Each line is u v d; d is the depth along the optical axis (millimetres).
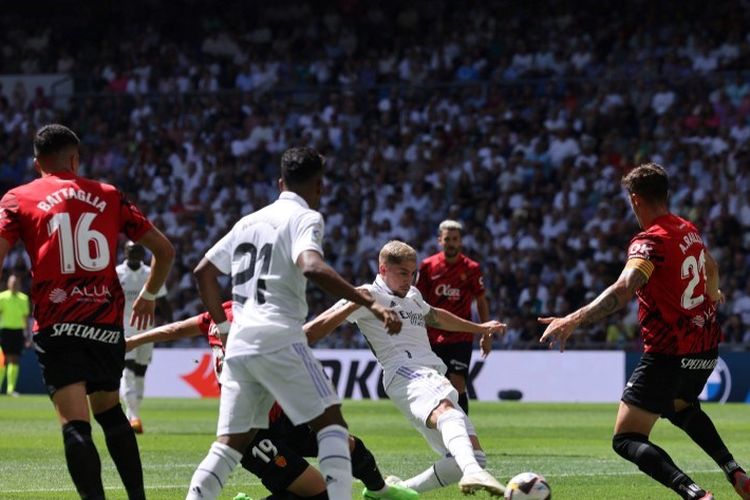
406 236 61875
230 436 13320
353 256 61625
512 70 70625
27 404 45688
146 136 71062
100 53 79688
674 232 15883
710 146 61375
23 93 75000
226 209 65562
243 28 78625
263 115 70438
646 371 16094
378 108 69688
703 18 69562
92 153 71188
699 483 20531
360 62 73938
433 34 74438
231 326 13320
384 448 27609
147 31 79688
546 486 13875
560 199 60875
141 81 76500
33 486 19719
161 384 54719
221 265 13695
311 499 14742
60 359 14070
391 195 63656
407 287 16922
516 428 34469
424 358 16891
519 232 59812
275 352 12930
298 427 15562
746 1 68875
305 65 75438
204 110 71500
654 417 16062
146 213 67375
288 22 78250
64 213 14266
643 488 19594
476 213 61969
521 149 64125
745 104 62406
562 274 55969
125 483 14664
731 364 48875
